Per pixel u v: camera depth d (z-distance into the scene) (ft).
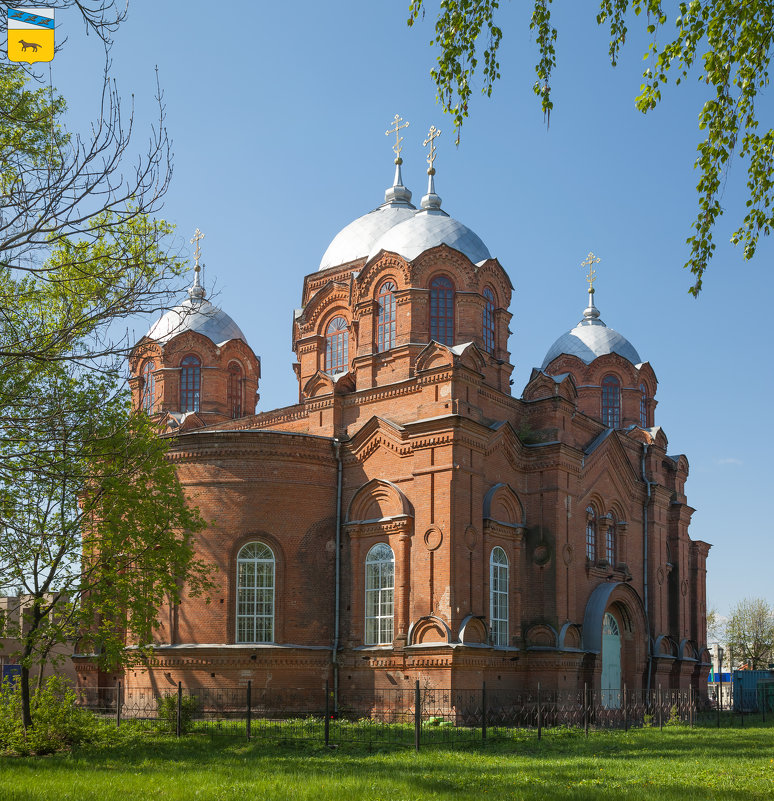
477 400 113.09
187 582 112.57
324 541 115.96
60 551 76.02
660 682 139.23
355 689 110.42
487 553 111.14
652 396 165.68
